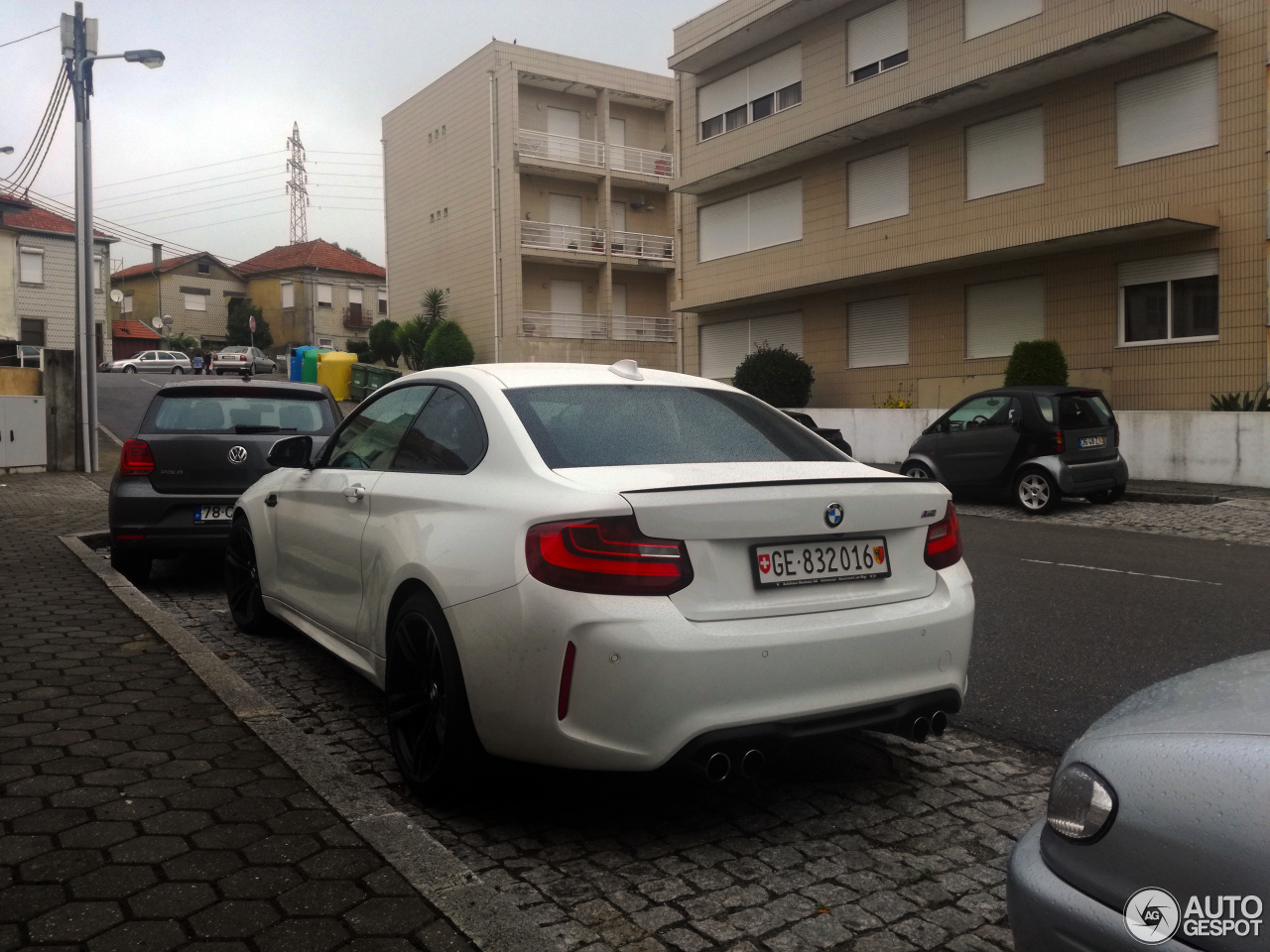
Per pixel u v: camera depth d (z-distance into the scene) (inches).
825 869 120.7
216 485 279.3
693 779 117.9
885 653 128.4
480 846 126.5
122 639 209.2
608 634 114.3
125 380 1578.5
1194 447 619.8
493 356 1557.6
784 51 991.6
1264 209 642.8
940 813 138.1
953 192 832.9
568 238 1550.2
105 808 124.5
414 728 142.4
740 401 165.9
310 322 2600.9
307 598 188.5
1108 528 466.3
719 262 1082.7
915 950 102.6
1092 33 674.8
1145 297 712.4
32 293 1855.3
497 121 1524.4
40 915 99.2
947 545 141.6
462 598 126.0
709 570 120.2
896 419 805.9
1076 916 68.2
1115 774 70.2
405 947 94.7
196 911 100.3
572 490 122.0
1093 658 222.8
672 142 1641.2
